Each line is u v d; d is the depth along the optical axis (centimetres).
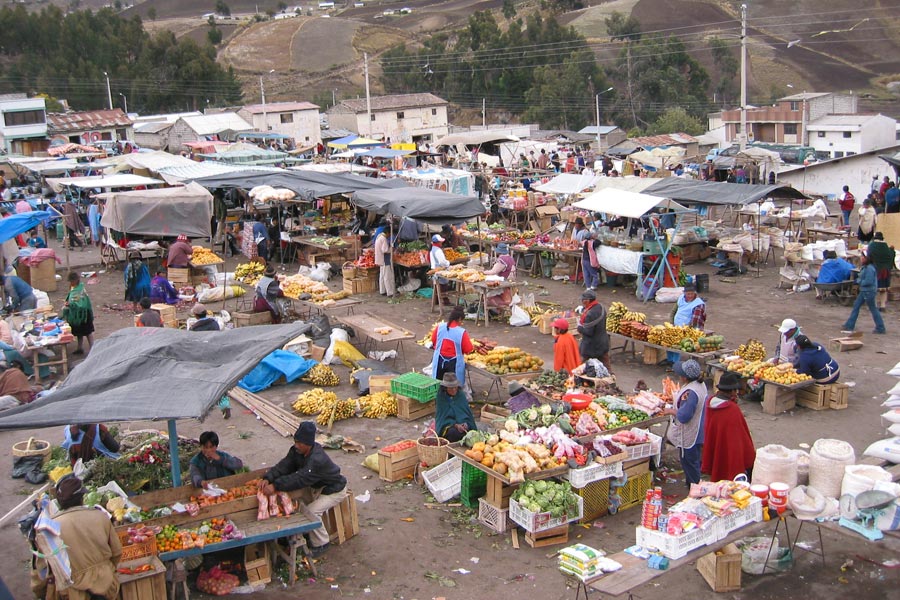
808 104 6775
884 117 6438
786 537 895
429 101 8081
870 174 3828
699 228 2448
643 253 2003
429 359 1562
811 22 15688
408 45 16325
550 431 947
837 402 1267
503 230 2541
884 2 16088
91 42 12019
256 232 2378
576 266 2239
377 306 1978
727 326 1759
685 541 716
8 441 1216
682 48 10038
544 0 17500
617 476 939
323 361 1528
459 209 1981
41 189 3744
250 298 2070
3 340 1430
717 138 6875
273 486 847
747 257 2405
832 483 834
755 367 1298
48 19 12475
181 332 956
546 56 10300
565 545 880
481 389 1376
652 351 1501
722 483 802
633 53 10019
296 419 1230
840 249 2066
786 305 1939
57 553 689
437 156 5088
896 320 1791
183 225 2191
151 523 783
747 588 802
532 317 1808
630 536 897
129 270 1967
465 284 1870
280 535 799
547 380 1145
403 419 1258
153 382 796
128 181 2842
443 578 816
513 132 7350
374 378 1342
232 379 796
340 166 3167
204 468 873
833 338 1648
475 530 916
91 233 2959
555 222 2964
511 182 3588
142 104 10788
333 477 873
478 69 10562
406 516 948
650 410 1041
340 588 800
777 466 835
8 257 1969
